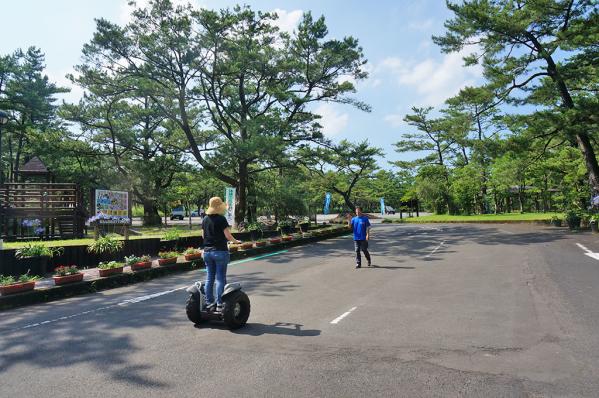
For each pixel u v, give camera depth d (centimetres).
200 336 551
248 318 634
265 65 2298
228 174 2697
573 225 2173
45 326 635
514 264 1109
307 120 2569
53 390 391
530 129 2178
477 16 2097
